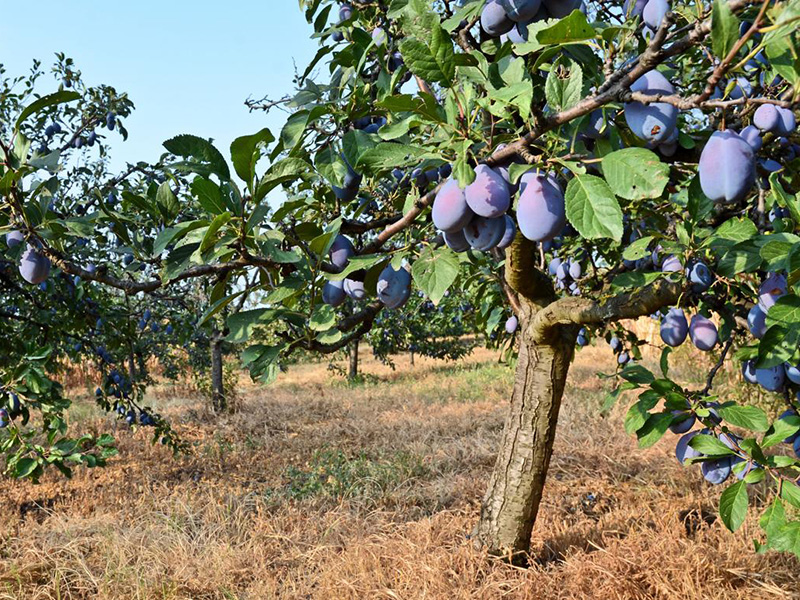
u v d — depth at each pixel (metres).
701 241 2.11
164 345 13.85
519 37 1.62
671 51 1.07
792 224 1.69
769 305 1.74
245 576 4.84
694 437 1.98
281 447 9.54
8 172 1.78
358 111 2.16
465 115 1.41
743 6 0.95
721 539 4.38
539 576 3.85
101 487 7.48
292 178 1.74
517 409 3.99
